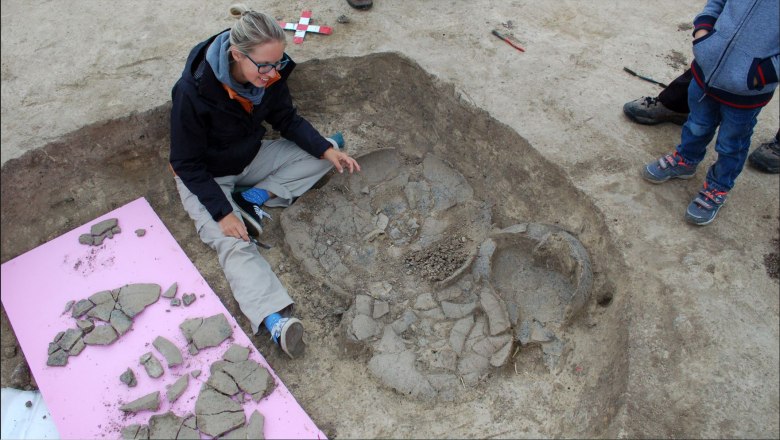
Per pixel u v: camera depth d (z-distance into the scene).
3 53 3.43
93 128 3.01
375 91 3.51
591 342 2.47
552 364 2.45
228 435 2.24
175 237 2.96
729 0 2.14
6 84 3.24
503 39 3.45
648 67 3.31
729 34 2.09
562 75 3.24
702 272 2.40
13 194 2.90
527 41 3.46
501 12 3.68
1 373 2.55
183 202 2.84
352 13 3.64
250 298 2.53
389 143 3.41
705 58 2.17
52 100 3.14
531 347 2.50
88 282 2.75
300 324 2.42
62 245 2.88
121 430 2.29
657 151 2.87
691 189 2.71
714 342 2.20
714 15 2.23
